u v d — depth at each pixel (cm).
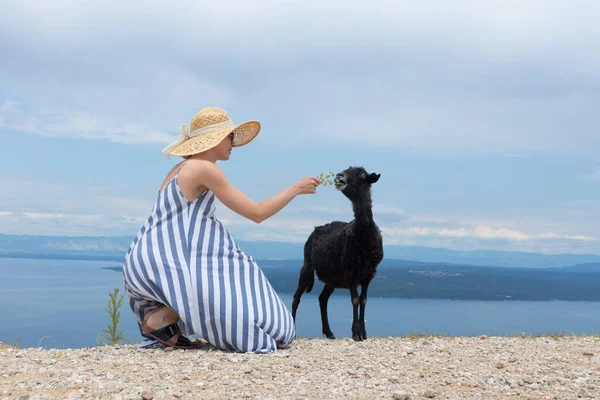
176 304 385
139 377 341
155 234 393
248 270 400
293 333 418
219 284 388
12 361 366
